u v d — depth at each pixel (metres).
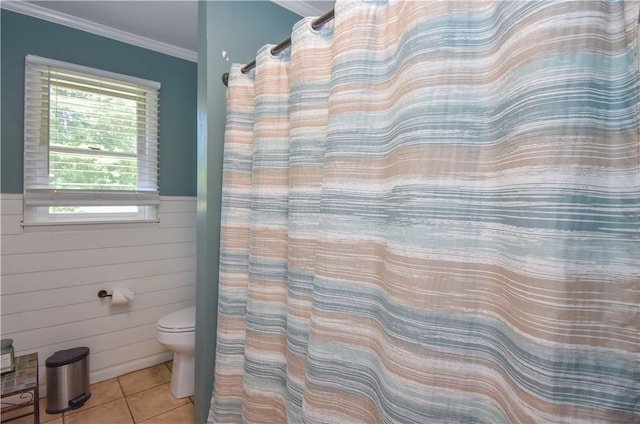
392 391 0.61
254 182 1.07
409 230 0.60
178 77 2.23
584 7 0.43
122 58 1.99
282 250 1.02
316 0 1.60
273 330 1.03
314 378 0.78
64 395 1.62
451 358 0.56
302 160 0.89
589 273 0.43
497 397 0.52
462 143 0.56
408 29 0.62
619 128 0.43
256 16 1.43
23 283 1.65
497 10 0.53
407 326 0.60
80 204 1.83
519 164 0.47
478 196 0.55
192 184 2.30
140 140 2.06
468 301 0.56
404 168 0.61
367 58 0.73
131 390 1.81
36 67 1.69
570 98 0.43
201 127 1.31
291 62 0.93
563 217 0.43
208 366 1.32
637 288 0.42
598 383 0.42
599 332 0.43
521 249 0.47
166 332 1.69
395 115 0.66
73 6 1.69
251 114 1.16
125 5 1.69
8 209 1.61
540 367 0.43
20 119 1.65
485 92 0.55
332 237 0.77
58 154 1.78
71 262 1.78
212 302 1.32
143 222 2.04
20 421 1.52
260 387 1.03
